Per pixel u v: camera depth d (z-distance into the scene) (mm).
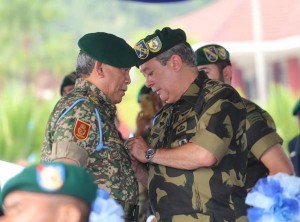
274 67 30219
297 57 29500
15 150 21703
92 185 3766
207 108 6246
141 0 11414
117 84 6289
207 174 6238
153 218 6777
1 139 21781
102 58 6191
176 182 6316
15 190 3686
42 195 3674
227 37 30125
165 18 53094
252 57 29188
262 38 28781
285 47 28562
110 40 6277
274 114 21266
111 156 6145
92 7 51969
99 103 6199
